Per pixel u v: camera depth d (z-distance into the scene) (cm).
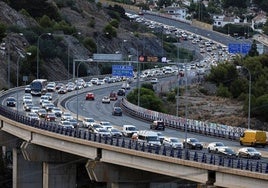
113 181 12506
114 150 12088
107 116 19650
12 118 16788
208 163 10025
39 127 15100
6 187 18525
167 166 10900
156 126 16650
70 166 15188
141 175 12481
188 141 12900
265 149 13575
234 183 9538
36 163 16850
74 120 17062
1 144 17562
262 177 9000
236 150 12594
